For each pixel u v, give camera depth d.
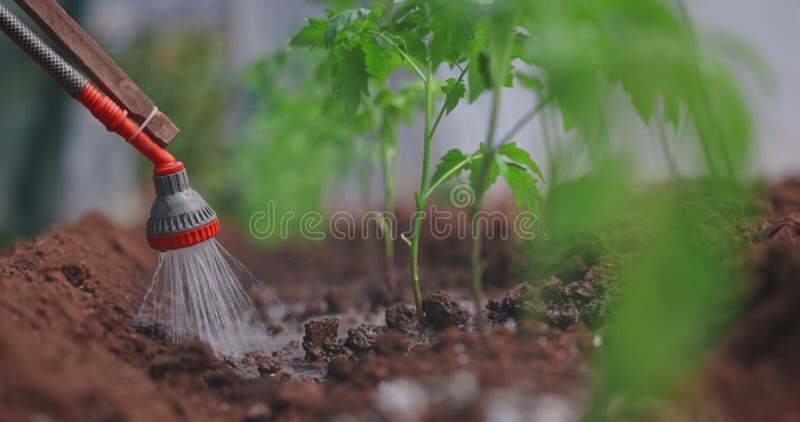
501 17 1.47
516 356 1.46
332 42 1.58
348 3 1.81
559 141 1.50
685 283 1.39
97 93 1.56
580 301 1.58
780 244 1.45
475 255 1.54
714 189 1.44
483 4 1.48
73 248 1.75
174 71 4.59
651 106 1.44
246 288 2.03
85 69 1.57
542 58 1.43
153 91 4.57
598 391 1.39
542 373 1.43
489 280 1.92
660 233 1.43
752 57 1.39
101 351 1.50
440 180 1.62
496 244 2.00
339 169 2.40
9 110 5.13
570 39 1.41
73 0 4.65
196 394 1.49
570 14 1.43
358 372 1.49
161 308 1.69
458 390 1.42
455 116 3.37
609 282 1.58
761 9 2.87
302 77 2.20
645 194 1.50
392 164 2.36
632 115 1.44
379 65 1.63
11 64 5.20
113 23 4.68
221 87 4.59
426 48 1.60
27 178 4.91
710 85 1.39
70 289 1.56
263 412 1.46
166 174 1.57
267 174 2.88
